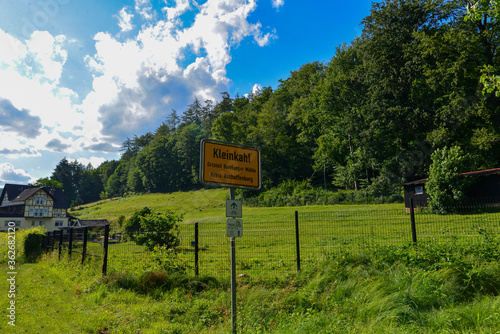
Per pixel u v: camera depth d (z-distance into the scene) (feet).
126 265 40.42
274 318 22.30
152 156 446.19
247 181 22.72
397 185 158.61
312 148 259.80
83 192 552.00
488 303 19.33
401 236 46.85
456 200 86.58
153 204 321.52
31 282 37.09
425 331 17.42
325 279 26.81
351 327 18.56
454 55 129.90
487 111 124.36
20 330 20.86
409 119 143.74
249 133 297.94
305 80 309.01
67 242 58.08
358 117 174.70
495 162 131.85
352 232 63.21
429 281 22.94
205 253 52.90
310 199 179.42
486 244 28.89
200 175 20.63
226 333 20.26
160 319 23.77
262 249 54.03
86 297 29.14
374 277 25.41
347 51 213.46
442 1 139.54
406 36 152.15
